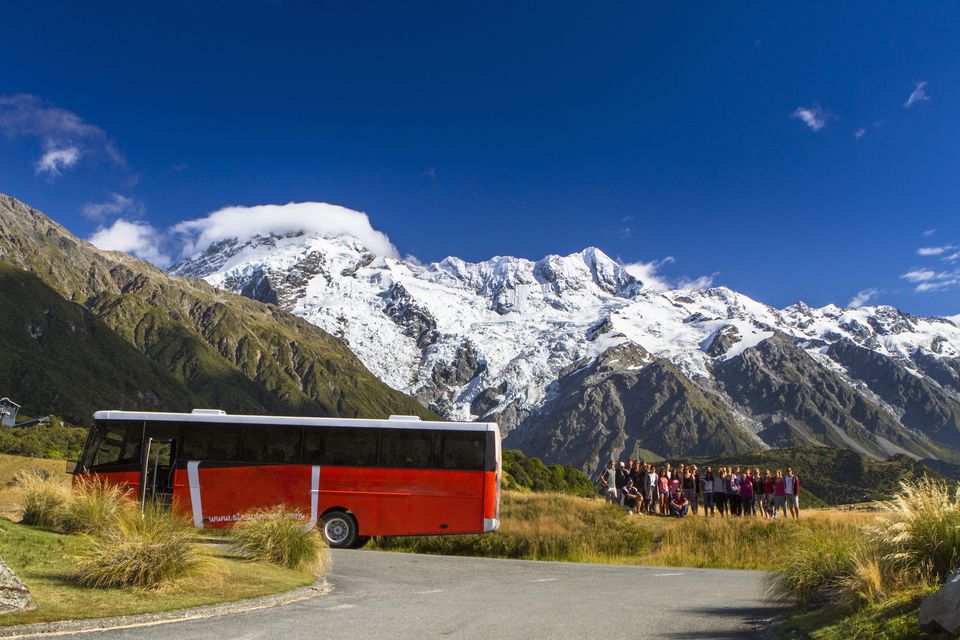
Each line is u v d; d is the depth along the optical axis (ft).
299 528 64.64
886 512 42.91
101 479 94.63
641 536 111.45
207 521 93.40
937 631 29.99
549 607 51.06
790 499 123.03
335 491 93.71
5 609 37.93
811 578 47.01
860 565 40.98
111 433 96.02
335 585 59.62
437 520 92.94
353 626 41.32
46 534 58.80
